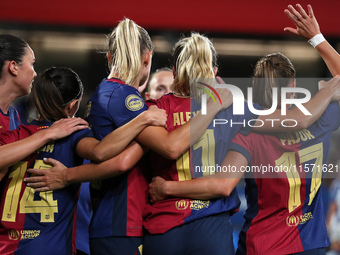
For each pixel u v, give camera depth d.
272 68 8.16
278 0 24.89
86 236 9.34
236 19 24.69
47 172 7.64
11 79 8.63
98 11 23.41
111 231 7.60
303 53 29.28
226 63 29.36
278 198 7.78
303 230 7.73
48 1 23.09
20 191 7.63
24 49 8.70
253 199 8.00
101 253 7.69
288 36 28.67
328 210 16.53
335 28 24.39
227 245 7.37
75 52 27.67
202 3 24.38
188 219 7.32
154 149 7.36
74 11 23.27
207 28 24.47
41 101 8.00
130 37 7.93
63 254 7.59
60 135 7.57
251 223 7.87
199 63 7.77
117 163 7.35
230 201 7.71
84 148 7.55
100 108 7.82
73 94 8.06
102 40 27.22
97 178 7.47
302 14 8.62
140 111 7.65
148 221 7.54
